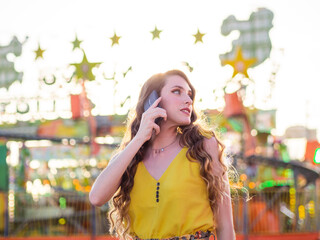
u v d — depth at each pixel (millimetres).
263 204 9727
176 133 2297
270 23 12812
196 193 2154
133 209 2227
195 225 2119
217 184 2180
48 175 12164
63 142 10398
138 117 2438
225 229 2209
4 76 13484
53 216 9773
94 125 13117
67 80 13336
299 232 9719
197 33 12352
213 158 2242
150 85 2359
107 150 12031
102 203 2195
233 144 12547
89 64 13102
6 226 9680
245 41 12992
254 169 11594
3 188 10555
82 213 9711
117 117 13094
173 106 2258
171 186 2133
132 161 2262
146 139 2191
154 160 2242
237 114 12453
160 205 2146
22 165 11977
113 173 2156
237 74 12711
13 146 11898
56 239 9570
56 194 9891
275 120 13125
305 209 9992
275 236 9516
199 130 2305
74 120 13188
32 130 13188
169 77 2332
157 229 2139
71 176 12125
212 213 2203
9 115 13375
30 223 9750
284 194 9891
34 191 11234
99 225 9500
